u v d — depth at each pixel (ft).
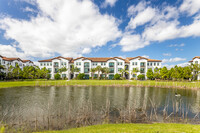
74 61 180.96
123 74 176.65
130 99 57.62
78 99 55.67
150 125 25.82
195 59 159.43
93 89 84.89
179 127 23.67
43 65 183.93
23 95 61.31
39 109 40.47
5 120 30.81
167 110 42.75
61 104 46.98
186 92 76.84
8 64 160.97
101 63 181.27
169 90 83.82
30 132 23.68
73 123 29.43
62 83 110.83
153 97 62.49
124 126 24.72
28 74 145.79
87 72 177.27
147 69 179.52
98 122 30.60
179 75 132.87
